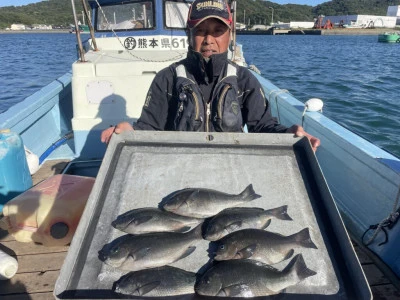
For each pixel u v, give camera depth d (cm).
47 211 252
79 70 380
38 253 261
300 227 156
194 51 219
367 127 760
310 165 185
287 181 177
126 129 208
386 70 1562
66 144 465
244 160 189
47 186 276
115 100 387
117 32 475
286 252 145
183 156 192
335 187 332
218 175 180
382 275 244
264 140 199
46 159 423
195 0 223
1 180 307
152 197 169
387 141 682
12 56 2398
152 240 147
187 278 136
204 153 194
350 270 138
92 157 402
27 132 430
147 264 142
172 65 239
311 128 371
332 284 135
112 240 151
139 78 382
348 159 305
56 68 1812
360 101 959
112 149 192
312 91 1098
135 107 390
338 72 1498
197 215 162
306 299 131
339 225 151
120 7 470
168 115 241
